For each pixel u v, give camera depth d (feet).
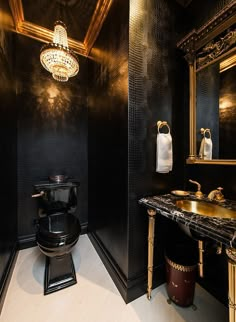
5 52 4.25
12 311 3.48
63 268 4.29
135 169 3.81
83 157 6.88
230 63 3.52
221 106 3.70
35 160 5.94
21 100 5.66
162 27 4.19
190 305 3.64
